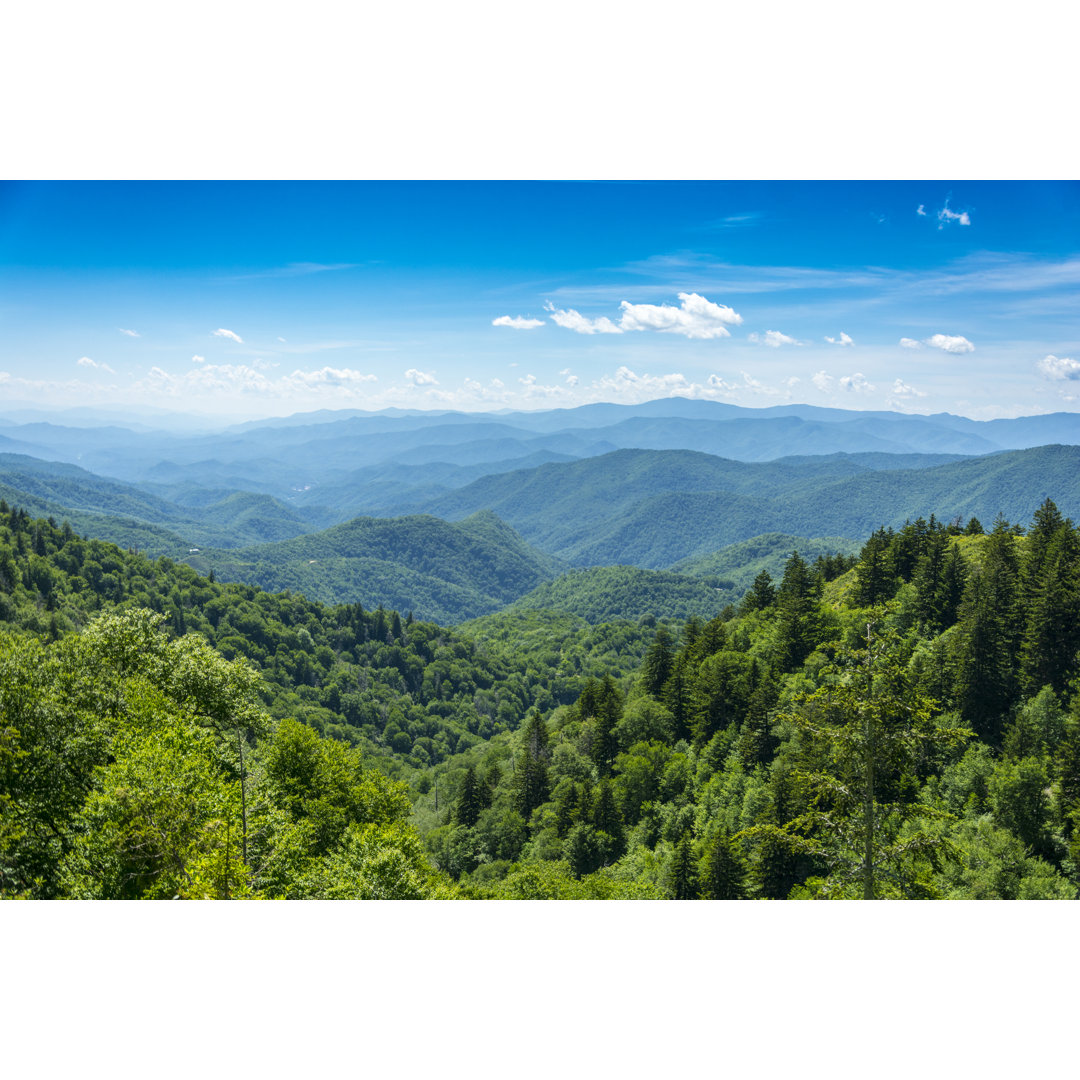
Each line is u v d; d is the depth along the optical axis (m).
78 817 25.42
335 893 29.14
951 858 19.66
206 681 39.34
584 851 71.38
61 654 36.56
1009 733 56.09
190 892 20.95
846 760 21.31
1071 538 73.94
